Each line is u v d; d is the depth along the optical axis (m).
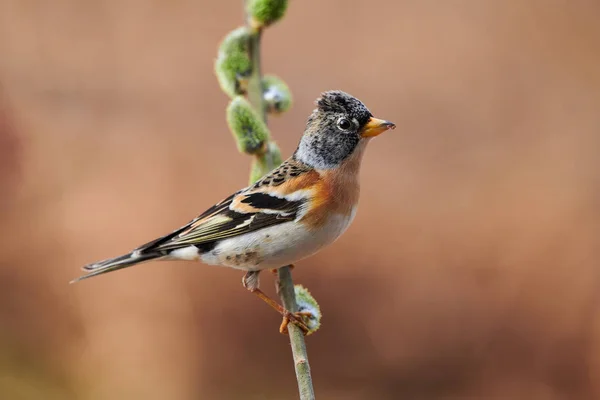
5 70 15.29
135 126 14.81
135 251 6.83
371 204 14.09
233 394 12.65
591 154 14.51
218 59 6.84
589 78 15.87
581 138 14.85
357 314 13.05
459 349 12.80
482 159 14.81
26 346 12.76
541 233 13.46
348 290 13.16
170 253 6.81
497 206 13.92
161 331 12.78
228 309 12.81
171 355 12.72
